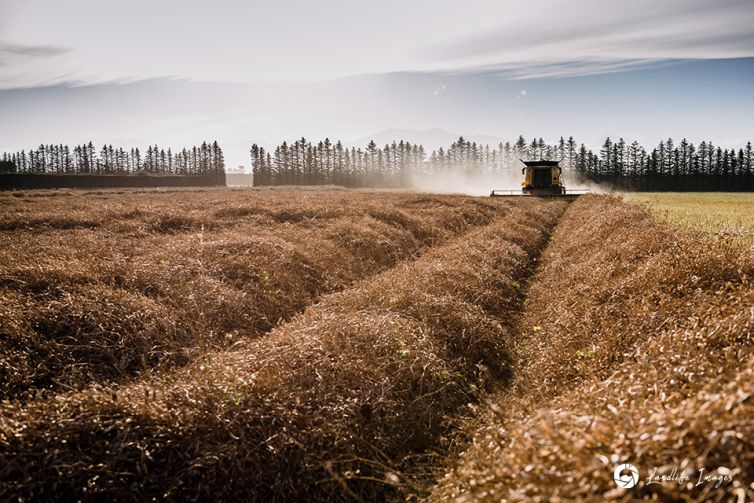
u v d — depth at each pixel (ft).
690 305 18.67
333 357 18.12
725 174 312.09
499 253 41.06
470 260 36.55
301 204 64.08
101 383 18.84
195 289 26.99
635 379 13.15
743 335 13.98
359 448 14.93
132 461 12.87
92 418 13.53
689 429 8.33
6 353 18.90
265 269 31.78
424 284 27.91
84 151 450.71
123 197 108.06
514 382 20.51
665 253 25.04
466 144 431.84
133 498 12.21
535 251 50.39
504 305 30.09
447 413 17.60
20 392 17.63
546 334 24.36
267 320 26.35
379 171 436.35
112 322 22.04
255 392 15.51
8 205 72.64
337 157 413.80
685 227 42.78
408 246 48.11
